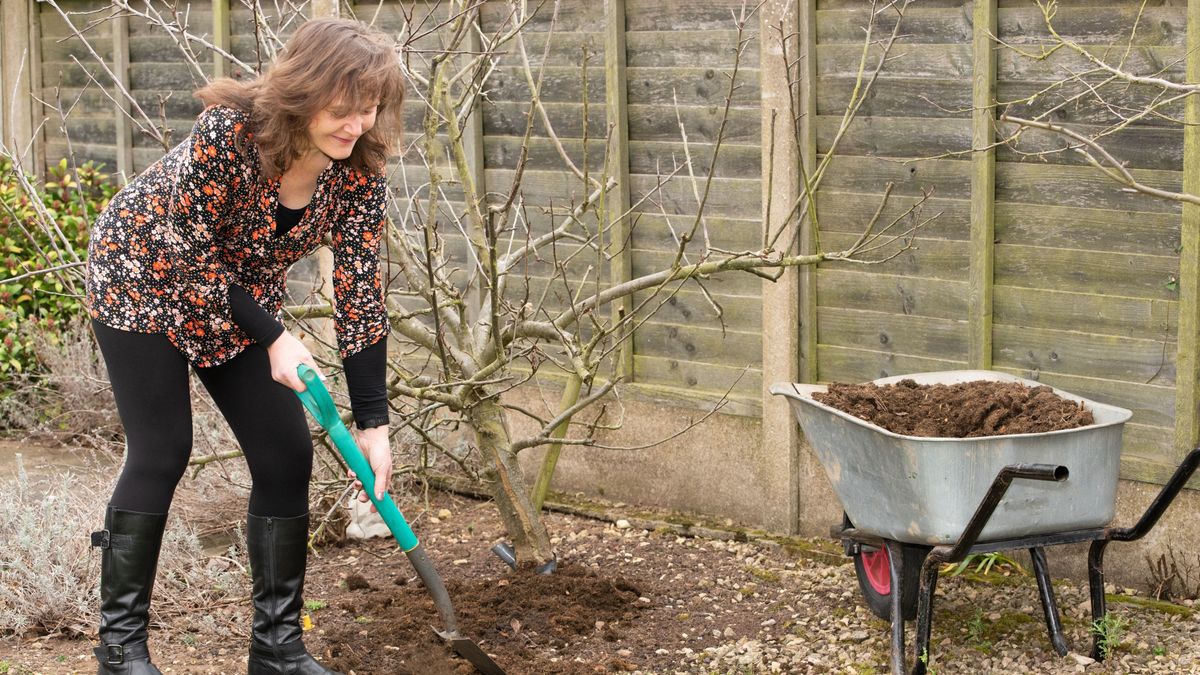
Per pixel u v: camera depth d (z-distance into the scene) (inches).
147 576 133.6
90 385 251.8
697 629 166.2
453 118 172.9
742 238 200.2
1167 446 167.8
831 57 187.9
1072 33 167.2
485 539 202.7
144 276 126.3
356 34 115.6
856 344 193.0
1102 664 151.0
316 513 198.4
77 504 188.2
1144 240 165.5
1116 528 147.4
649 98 206.4
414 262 186.1
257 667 142.4
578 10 211.3
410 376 177.5
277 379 126.1
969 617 166.6
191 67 266.5
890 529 147.0
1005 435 136.8
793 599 175.5
